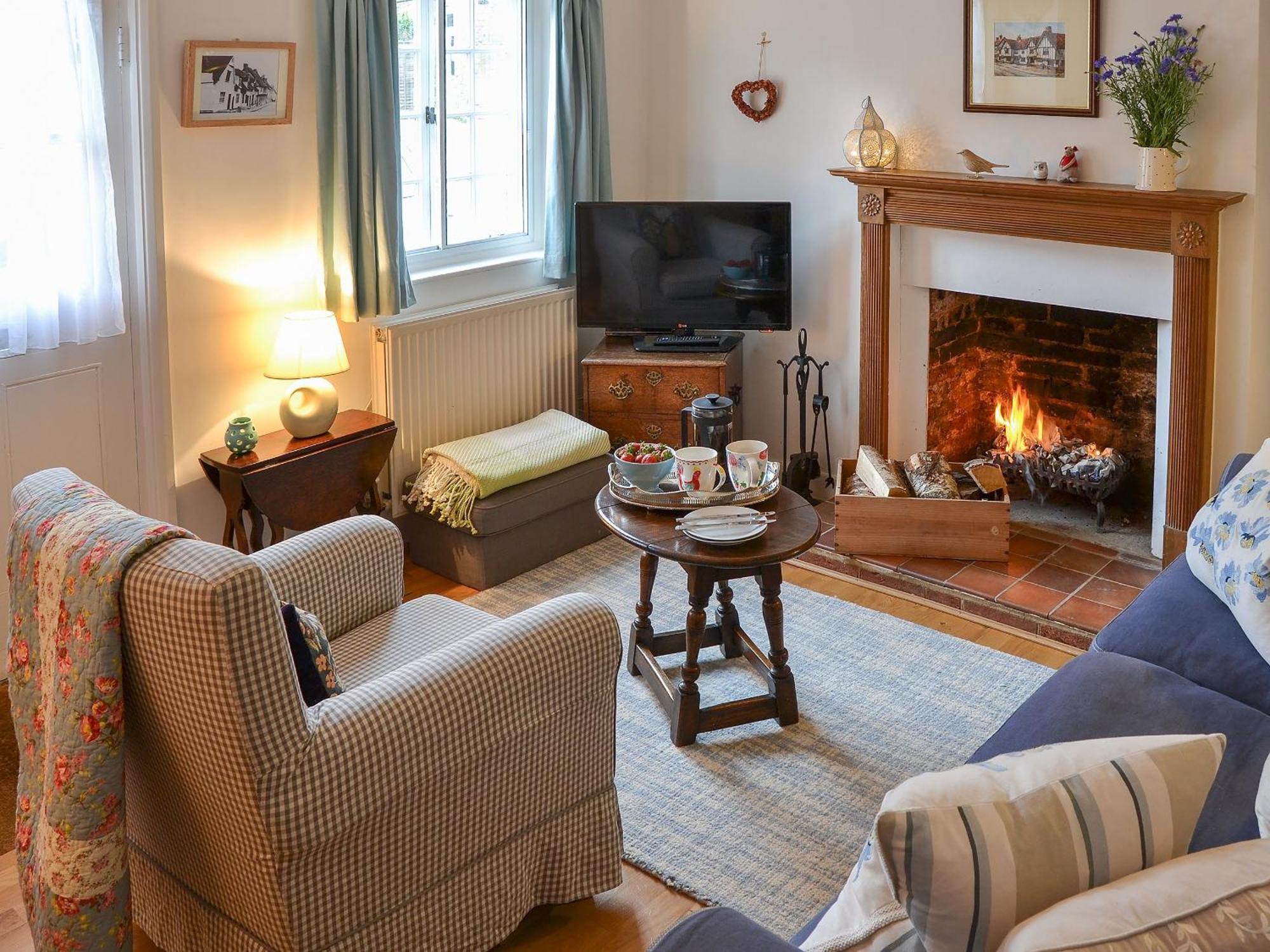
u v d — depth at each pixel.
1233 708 2.39
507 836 2.42
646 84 5.06
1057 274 4.16
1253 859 1.42
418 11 4.34
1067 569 4.14
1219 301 3.82
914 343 4.61
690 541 3.09
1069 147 3.98
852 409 4.82
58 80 3.32
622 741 3.25
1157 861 1.50
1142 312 4.01
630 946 2.54
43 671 2.21
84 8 3.34
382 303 4.17
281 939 2.13
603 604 2.49
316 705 2.13
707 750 3.22
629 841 2.86
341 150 3.98
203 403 3.90
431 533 4.32
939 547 4.21
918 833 1.39
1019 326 4.75
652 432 4.72
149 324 3.70
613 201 5.03
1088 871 1.44
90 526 2.13
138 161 3.58
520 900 2.48
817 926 1.70
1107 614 3.81
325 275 4.11
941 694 3.48
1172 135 3.69
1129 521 4.54
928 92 4.29
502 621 2.38
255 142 3.87
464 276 4.62
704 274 4.67
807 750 3.21
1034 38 3.98
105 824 2.11
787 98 4.67
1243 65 3.62
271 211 3.96
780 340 4.95
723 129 4.88
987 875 1.39
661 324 4.76
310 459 3.88
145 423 3.77
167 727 2.09
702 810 2.97
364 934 2.22
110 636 2.02
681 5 4.88
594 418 4.75
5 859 2.83
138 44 3.50
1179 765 1.54
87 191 3.42
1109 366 4.54
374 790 2.13
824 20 4.49
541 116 4.85
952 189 4.18
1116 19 3.83
